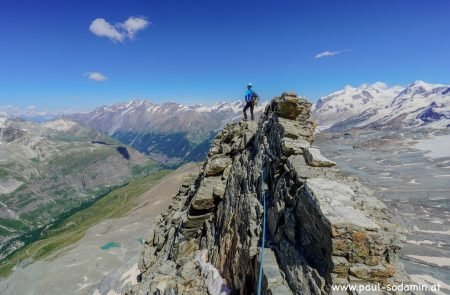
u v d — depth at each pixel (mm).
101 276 136125
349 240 15805
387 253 16453
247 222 27781
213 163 44625
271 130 31688
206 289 29781
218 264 31625
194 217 41719
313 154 23562
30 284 138750
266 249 22078
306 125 28953
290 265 18969
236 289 26125
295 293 17547
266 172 28953
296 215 20312
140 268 52688
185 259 38312
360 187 20281
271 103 34938
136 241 184000
